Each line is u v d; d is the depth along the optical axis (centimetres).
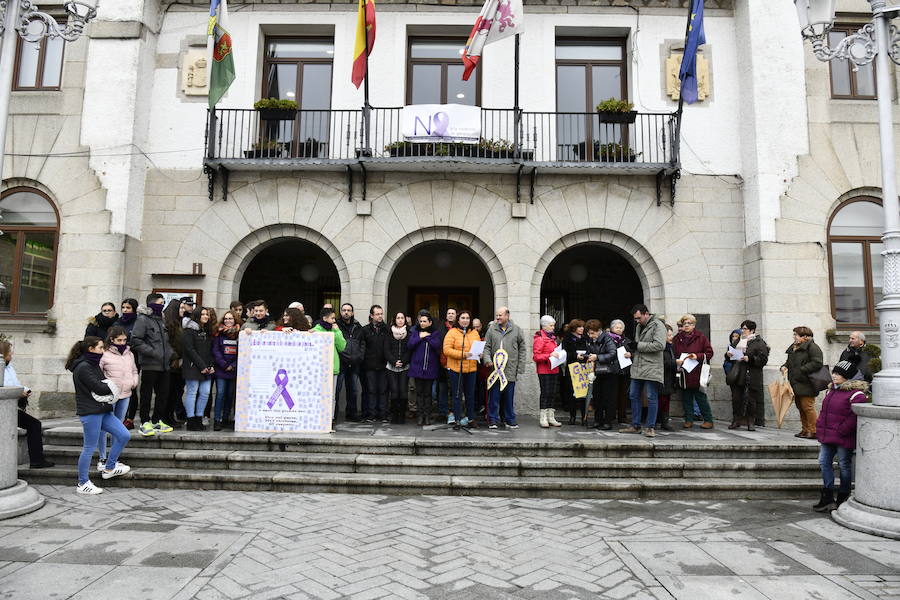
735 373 847
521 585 376
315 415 735
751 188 1012
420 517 521
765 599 358
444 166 1007
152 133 1049
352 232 1031
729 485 610
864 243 1013
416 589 367
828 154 1003
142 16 1030
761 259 978
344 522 502
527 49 1073
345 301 1026
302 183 1039
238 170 1038
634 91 1065
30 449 630
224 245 1027
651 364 756
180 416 822
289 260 1441
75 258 977
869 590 371
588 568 405
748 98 1027
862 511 502
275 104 1016
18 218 1013
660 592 367
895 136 1019
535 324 1026
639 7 1077
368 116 996
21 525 475
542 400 829
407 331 888
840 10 1044
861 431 518
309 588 364
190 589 358
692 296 1021
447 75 1105
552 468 638
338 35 1075
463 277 1416
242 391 735
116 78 1016
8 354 614
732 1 1073
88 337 577
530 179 1040
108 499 560
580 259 1428
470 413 810
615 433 776
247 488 609
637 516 539
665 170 1009
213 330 755
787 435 792
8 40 563
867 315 1003
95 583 364
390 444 674
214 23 926
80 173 997
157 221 1030
